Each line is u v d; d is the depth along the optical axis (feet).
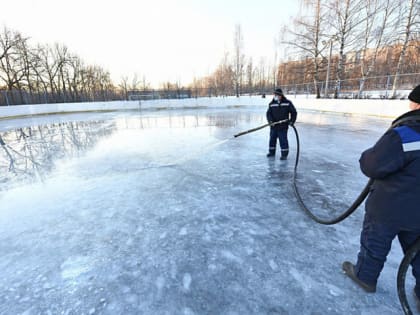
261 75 118.01
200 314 4.06
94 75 99.19
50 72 85.97
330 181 10.54
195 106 67.67
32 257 5.81
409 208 3.42
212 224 7.13
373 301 4.24
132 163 14.19
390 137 3.41
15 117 48.52
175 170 12.61
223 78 102.58
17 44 72.90
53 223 7.44
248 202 8.60
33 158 16.37
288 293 4.47
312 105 48.39
